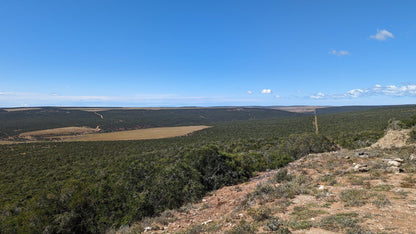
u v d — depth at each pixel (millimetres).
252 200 8867
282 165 16375
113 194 10938
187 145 55000
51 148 55594
